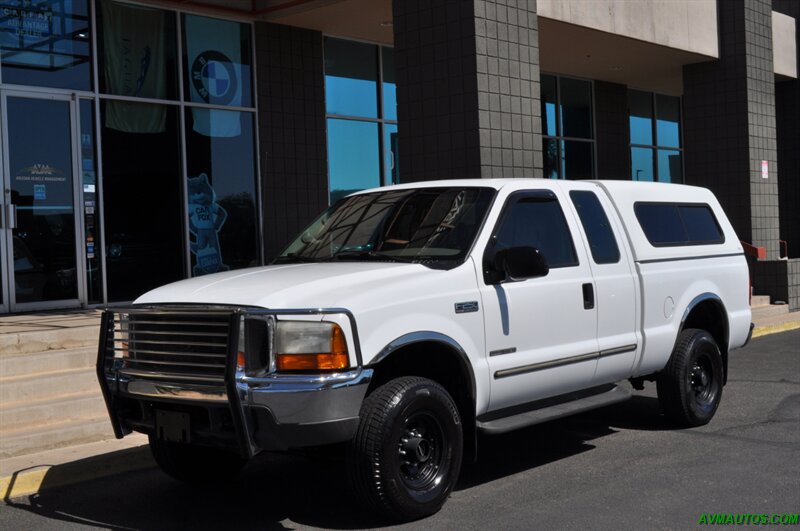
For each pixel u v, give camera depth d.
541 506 5.59
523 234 6.30
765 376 10.34
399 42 11.95
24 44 11.57
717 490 5.82
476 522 5.30
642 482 6.07
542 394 6.29
